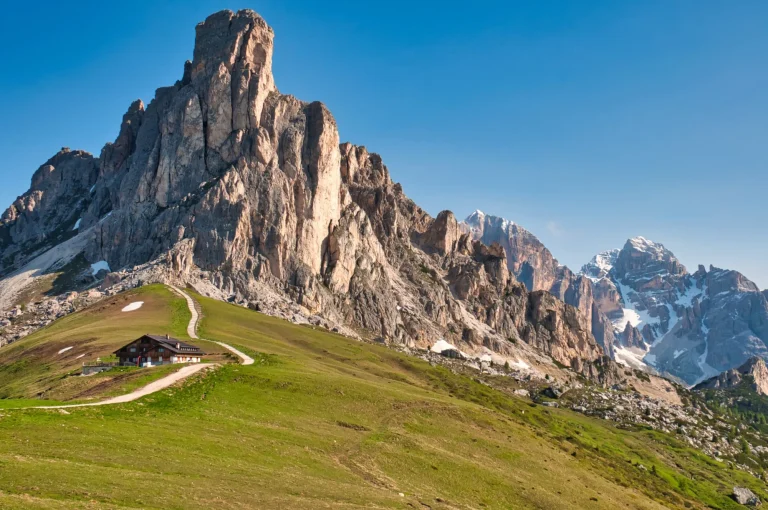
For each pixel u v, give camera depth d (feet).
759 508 599.57
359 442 311.47
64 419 242.99
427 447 326.24
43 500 153.89
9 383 473.26
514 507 286.25
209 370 382.63
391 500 234.79
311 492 219.00
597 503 331.57
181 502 176.04
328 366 534.37
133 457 211.61
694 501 555.28
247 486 207.62
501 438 385.50
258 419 313.32
